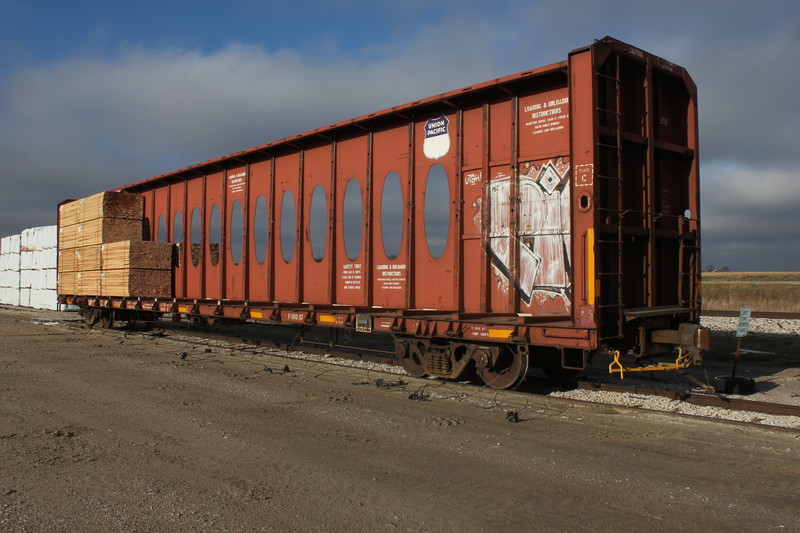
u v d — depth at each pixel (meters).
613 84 7.64
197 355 12.16
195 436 5.91
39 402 7.50
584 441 5.77
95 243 17.53
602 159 7.23
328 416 6.77
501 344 8.12
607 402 7.77
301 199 11.95
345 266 10.91
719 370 10.58
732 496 4.30
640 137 7.68
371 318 9.67
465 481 4.64
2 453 5.34
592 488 4.48
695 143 8.51
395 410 7.09
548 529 3.77
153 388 8.43
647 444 5.65
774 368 10.80
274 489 4.46
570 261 7.23
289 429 6.19
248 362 11.16
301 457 5.25
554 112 7.88
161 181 16.77
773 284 47.16
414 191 9.73
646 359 8.66
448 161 9.23
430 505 4.16
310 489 4.46
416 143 9.76
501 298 8.44
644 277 7.80
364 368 10.41
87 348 13.23
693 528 3.76
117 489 4.45
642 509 4.07
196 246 15.48
